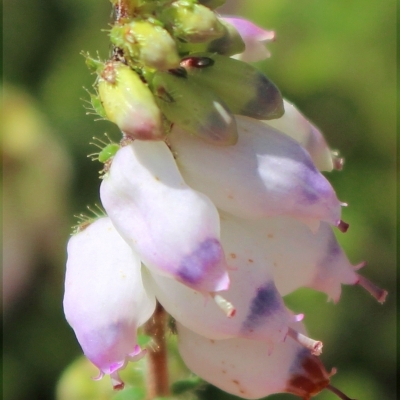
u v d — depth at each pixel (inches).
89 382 5.7
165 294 4.2
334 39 7.5
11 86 8.0
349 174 7.7
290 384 4.3
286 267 4.3
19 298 7.7
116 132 7.8
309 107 7.7
